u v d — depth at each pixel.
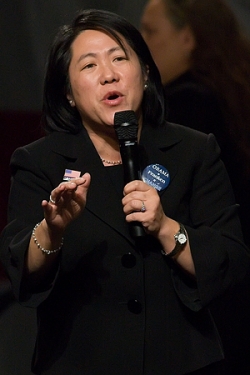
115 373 6.40
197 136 7.06
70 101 7.05
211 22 11.84
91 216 6.58
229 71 11.81
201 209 6.74
